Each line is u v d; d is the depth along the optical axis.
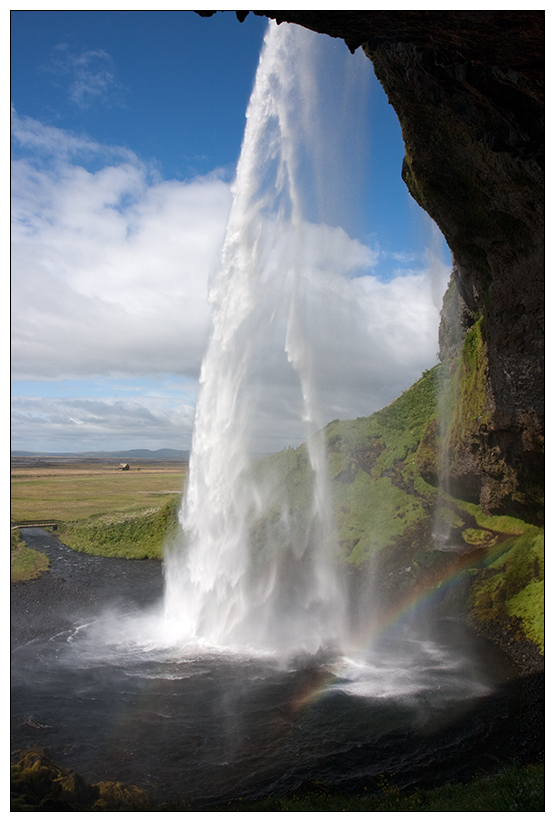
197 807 12.66
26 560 43.38
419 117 20.98
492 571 27.53
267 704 18.94
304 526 38.34
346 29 13.18
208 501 35.00
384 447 44.31
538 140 16.42
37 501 84.62
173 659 23.58
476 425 30.00
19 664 22.98
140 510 63.91
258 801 13.02
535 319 22.73
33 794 10.89
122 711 18.47
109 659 23.61
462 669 21.56
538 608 24.00
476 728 16.83
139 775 14.51
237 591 31.66
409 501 37.94
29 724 17.45
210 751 15.80
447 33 13.03
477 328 32.31
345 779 14.20
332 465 44.50
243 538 36.41
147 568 43.47
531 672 20.73
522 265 22.94
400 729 16.91
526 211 20.77
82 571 42.12
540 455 25.11
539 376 23.16
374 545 34.94
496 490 30.12
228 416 34.50
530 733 16.41
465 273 29.50
